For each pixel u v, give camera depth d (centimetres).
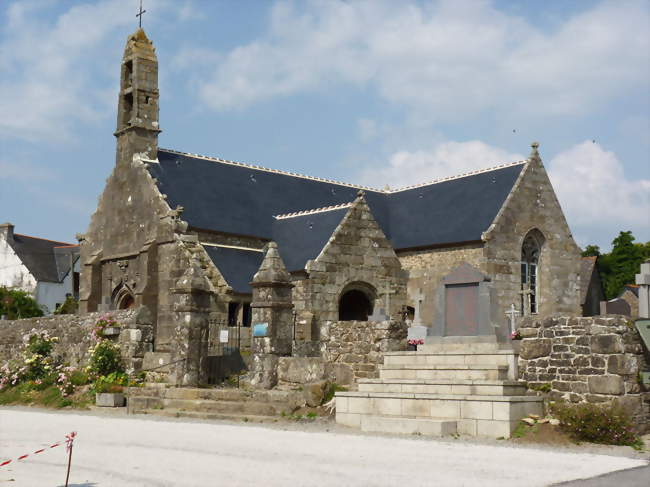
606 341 1798
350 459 1362
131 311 2720
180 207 3338
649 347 1806
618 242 7038
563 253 3934
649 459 1438
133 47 3719
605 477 1203
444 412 1777
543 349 1908
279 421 1998
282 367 2277
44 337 2967
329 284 3172
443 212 3997
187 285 2423
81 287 3809
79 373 2714
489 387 1777
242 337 3027
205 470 1242
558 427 1683
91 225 3859
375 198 4412
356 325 2258
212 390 2234
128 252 3550
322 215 3512
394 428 1775
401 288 3375
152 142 3681
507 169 3969
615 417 1656
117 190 3697
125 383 2556
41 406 2598
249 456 1398
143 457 1386
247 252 3506
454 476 1195
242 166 4044
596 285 4772
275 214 3809
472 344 1981
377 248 3328
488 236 3603
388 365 2053
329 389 2095
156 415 2223
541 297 3844
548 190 3916
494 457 1407
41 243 6688
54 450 1477
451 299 2091
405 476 1190
